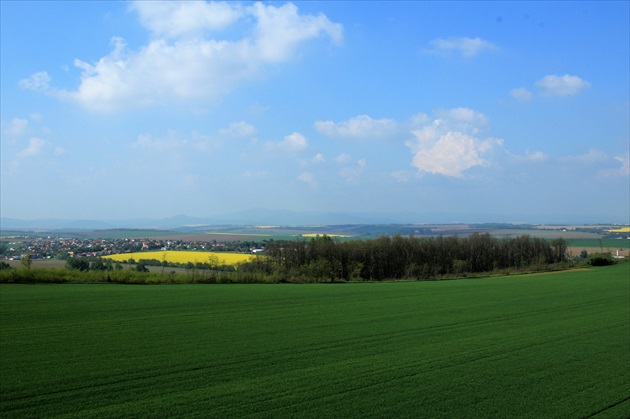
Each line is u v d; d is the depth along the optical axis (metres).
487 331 25.59
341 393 14.59
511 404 13.85
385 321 28.73
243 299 39.19
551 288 51.91
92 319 27.56
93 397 13.80
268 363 18.17
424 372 17.11
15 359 18.06
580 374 17.03
